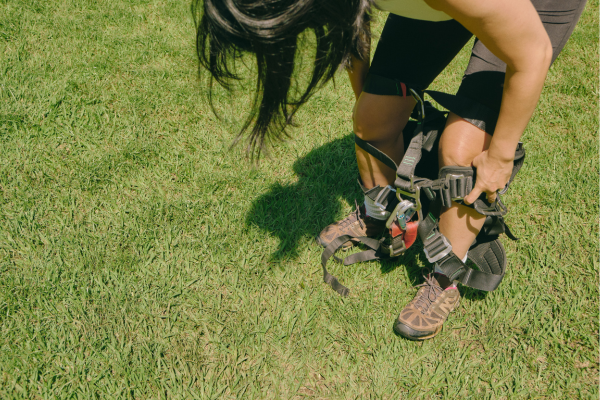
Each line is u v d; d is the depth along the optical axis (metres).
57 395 1.40
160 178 2.23
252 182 2.22
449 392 1.41
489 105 1.18
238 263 1.81
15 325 1.57
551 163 2.29
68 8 3.90
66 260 1.80
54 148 2.38
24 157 2.29
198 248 1.89
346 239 1.84
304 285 1.74
